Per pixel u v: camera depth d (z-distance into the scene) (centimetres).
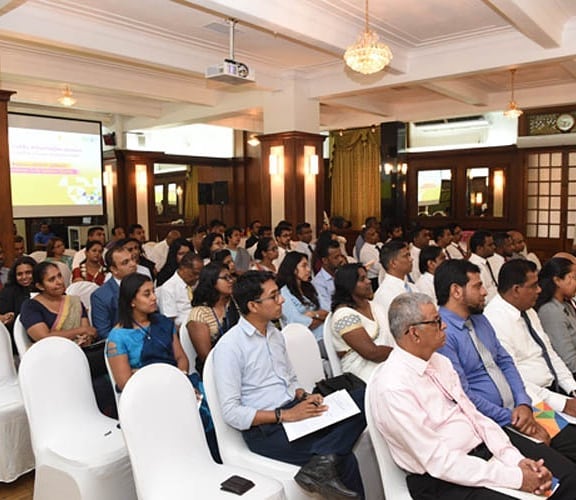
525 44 566
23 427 270
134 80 764
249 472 198
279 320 347
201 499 181
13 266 364
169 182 1348
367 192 1180
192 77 792
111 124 1128
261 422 211
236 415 210
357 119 1062
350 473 211
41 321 306
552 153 950
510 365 241
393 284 339
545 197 967
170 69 613
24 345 304
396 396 176
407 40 596
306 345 271
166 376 196
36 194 770
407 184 1120
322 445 207
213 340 283
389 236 829
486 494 171
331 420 213
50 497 217
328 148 1240
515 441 204
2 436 262
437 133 1090
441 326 187
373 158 1167
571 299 319
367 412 188
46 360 232
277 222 769
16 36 485
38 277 310
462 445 184
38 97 848
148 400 187
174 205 1351
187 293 374
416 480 180
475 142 1047
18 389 284
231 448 218
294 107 737
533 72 747
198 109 927
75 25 510
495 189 1016
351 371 269
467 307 232
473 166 1038
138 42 563
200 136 1291
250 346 223
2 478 263
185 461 194
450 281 230
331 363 281
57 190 794
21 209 754
